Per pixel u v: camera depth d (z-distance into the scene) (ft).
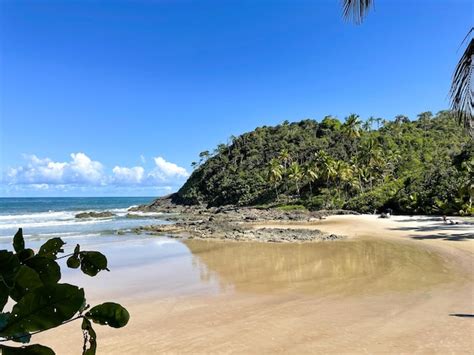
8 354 3.80
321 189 226.38
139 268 55.31
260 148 335.26
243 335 27.02
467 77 15.25
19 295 4.35
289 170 241.14
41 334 27.89
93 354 4.47
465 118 15.78
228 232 104.94
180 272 52.11
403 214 156.35
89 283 45.50
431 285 40.29
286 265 56.18
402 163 225.56
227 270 53.21
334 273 48.88
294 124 372.17
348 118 237.45
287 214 167.63
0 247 79.82
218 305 35.32
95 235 103.86
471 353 22.40
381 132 284.82
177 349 24.99
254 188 277.85
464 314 29.73
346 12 17.11
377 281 43.21
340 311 31.86
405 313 30.63
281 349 24.20
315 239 88.43
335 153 270.26
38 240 91.15
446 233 87.35
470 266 49.80
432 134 267.18
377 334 26.03
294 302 35.37
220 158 347.15
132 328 29.17
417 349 23.22
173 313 33.17
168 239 94.07
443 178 148.77
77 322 30.30
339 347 24.04
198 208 286.87
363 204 173.58
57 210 271.69
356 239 86.12
